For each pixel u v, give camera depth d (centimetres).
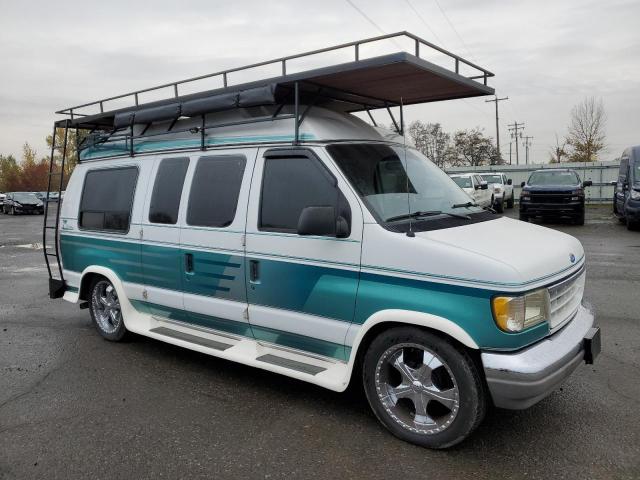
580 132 4666
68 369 520
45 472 337
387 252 360
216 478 326
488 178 2736
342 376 393
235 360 452
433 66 399
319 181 405
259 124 451
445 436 345
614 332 589
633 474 320
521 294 320
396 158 448
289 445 364
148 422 402
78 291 629
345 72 397
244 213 445
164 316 541
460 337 329
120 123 564
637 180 1584
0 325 690
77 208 627
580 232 1605
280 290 422
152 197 531
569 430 374
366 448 358
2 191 7669
